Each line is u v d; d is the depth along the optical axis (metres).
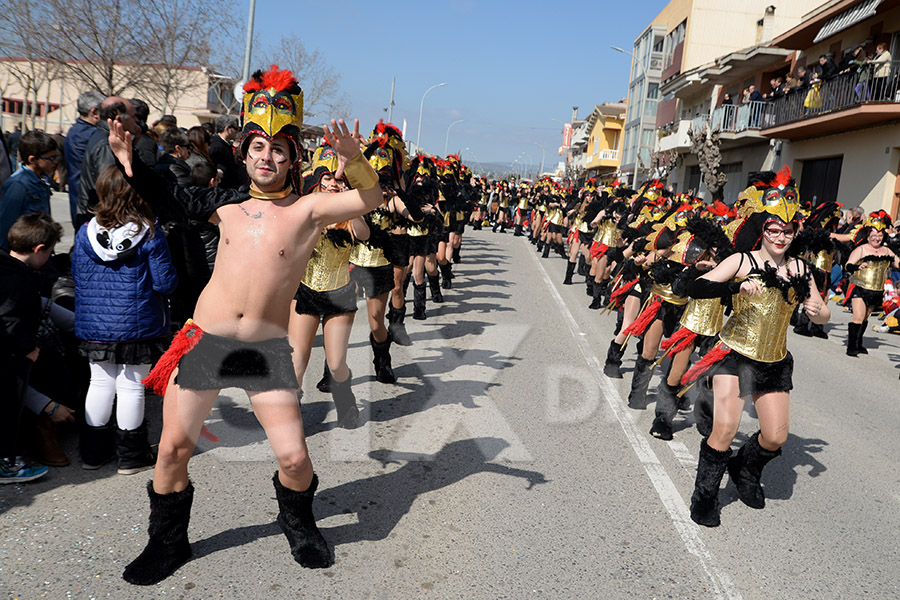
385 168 5.91
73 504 3.71
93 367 4.05
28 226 3.94
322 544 3.30
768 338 4.01
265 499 3.89
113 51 16.55
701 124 30.64
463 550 3.51
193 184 5.31
